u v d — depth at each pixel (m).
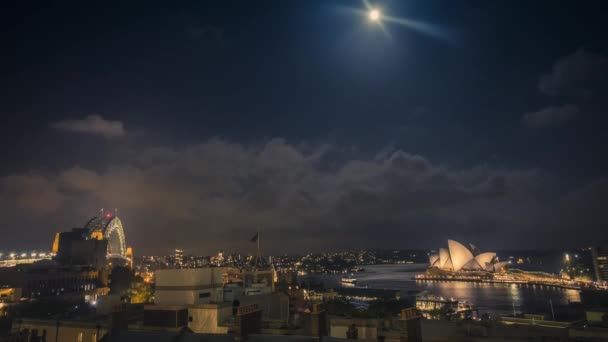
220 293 70.44
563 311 83.62
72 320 63.00
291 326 54.47
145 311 49.47
